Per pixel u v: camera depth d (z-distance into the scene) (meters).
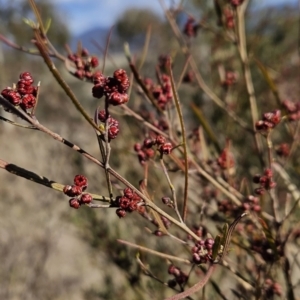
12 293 4.14
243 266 2.05
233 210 1.87
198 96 3.50
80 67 1.77
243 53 2.33
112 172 1.14
